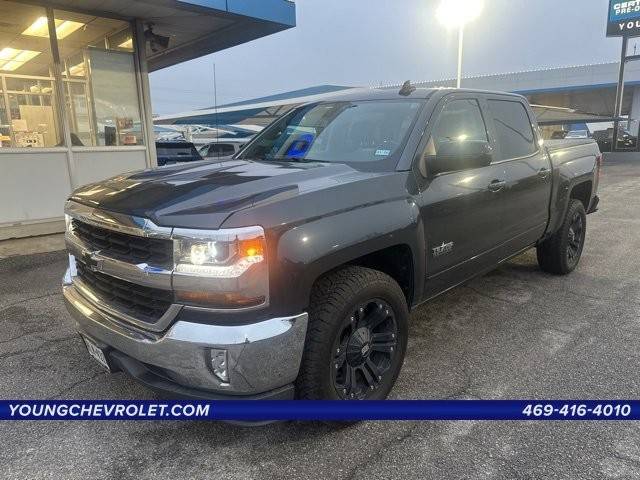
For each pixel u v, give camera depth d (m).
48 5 7.63
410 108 3.43
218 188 2.54
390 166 3.04
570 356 3.52
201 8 7.95
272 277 2.23
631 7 30.52
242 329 2.18
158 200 2.43
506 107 4.29
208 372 2.21
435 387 3.13
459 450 2.52
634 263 5.86
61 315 4.43
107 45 8.52
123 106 8.83
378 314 2.78
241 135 20.64
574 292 4.86
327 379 2.49
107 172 8.65
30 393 3.11
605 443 2.56
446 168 3.07
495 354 3.57
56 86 7.99
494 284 5.10
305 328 2.35
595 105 50.22
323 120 3.76
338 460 2.46
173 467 2.43
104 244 2.57
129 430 2.72
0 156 7.40
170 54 11.57
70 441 2.63
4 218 7.51
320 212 2.45
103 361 2.67
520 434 2.64
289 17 9.05
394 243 2.79
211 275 2.13
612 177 16.83
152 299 2.36
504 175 3.87
